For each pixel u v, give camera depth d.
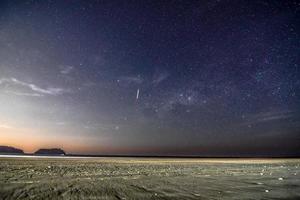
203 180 15.82
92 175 15.91
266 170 25.75
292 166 34.31
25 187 10.66
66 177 14.35
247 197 10.85
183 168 24.97
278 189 13.20
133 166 25.28
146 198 9.93
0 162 23.39
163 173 19.09
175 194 10.95
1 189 10.00
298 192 12.38
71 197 9.45
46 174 15.28
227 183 14.85
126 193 10.66
